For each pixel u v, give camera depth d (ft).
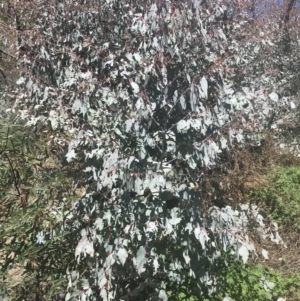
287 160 20.22
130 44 9.85
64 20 13.52
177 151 8.17
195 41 8.60
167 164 8.77
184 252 8.55
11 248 9.87
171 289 9.69
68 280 9.13
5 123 10.22
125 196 8.36
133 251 8.63
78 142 8.70
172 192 8.16
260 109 8.96
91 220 9.16
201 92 7.84
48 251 9.94
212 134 8.32
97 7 12.46
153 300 8.75
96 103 9.74
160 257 9.00
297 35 25.55
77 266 9.62
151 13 7.81
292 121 22.21
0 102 12.98
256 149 19.53
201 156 8.06
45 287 10.23
